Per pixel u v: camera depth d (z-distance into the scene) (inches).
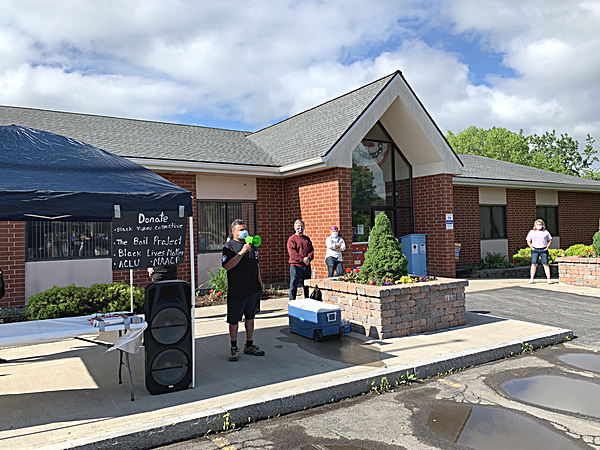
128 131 520.4
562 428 157.4
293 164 463.5
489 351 242.8
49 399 178.4
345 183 447.2
